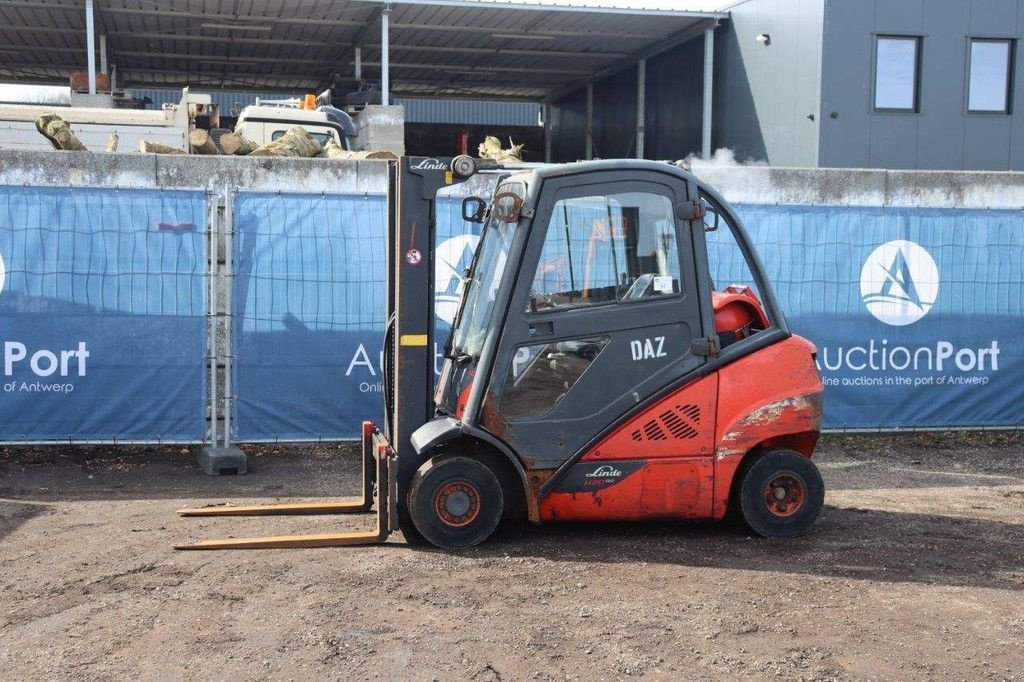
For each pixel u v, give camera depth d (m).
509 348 6.60
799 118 24.86
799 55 24.84
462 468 6.63
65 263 9.33
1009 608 5.73
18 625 5.34
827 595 5.90
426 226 6.86
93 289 9.38
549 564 6.39
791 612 5.61
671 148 30.25
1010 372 10.77
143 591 5.85
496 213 6.62
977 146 25.48
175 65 32.28
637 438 6.73
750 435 6.84
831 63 24.20
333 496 8.38
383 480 6.75
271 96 37.94
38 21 25.66
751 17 26.41
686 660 4.95
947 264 10.66
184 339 9.51
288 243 9.70
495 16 25.67
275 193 9.67
